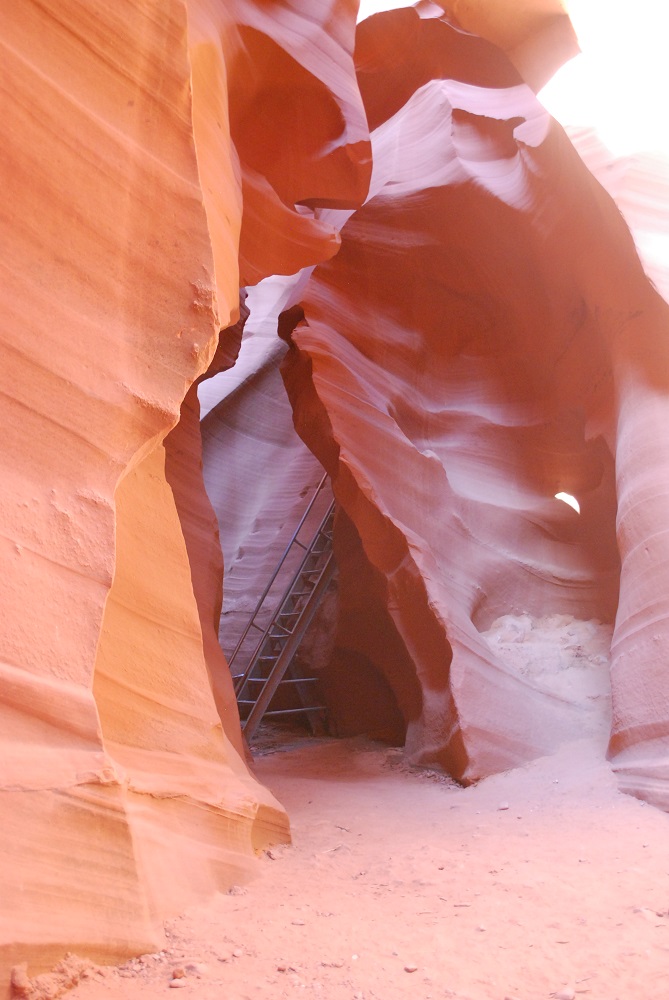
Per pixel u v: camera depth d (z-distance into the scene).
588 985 2.38
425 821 4.99
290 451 11.84
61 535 2.53
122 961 2.40
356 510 7.30
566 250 7.43
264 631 9.37
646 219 6.56
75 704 2.46
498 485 8.34
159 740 3.34
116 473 2.73
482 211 7.95
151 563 3.50
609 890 3.30
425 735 6.75
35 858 2.23
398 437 7.72
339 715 8.91
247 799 3.68
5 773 2.22
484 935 2.83
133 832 2.54
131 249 2.88
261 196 5.72
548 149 6.99
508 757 6.09
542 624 7.59
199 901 3.01
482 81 8.95
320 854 4.07
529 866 3.76
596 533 8.06
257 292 13.61
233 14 4.95
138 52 2.95
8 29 2.60
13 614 2.36
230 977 2.39
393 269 8.70
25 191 2.60
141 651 3.35
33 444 2.52
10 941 2.06
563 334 8.03
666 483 5.80
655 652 5.29
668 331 6.39
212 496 11.80
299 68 5.48
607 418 7.19
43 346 2.58
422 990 2.35
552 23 7.75
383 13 8.48
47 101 2.68
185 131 3.07
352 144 5.82
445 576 7.25
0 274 2.51
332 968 2.51
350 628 8.41
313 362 7.73
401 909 3.17
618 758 5.44
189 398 7.02
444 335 8.97
